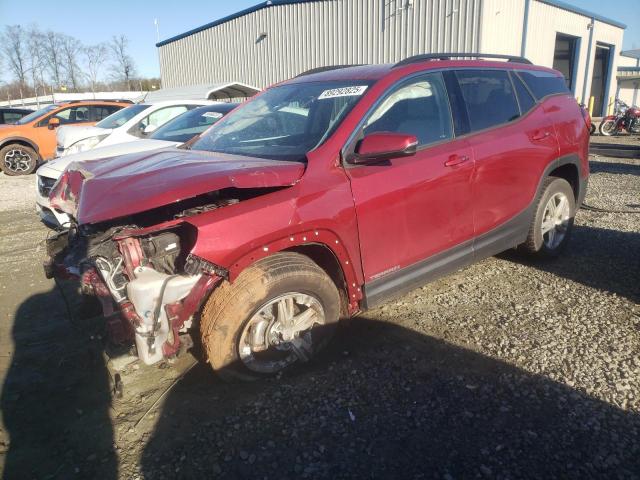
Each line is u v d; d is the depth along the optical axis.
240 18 22.05
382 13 17.00
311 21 19.14
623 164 11.05
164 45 27.88
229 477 2.25
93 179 2.90
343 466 2.29
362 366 3.07
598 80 27.36
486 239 3.88
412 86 3.46
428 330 3.49
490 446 2.38
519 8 16.73
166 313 2.50
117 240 2.61
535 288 4.14
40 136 12.72
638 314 3.62
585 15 21.61
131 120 7.98
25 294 4.38
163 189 2.47
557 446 2.36
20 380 3.07
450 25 15.53
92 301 3.19
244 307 2.63
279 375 2.95
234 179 2.52
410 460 2.31
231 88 14.24
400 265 3.29
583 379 2.86
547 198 4.41
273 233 2.63
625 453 2.31
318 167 2.89
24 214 7.68
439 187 3.37
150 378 3.03
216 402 2.77
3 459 2.41
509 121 4.02
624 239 5.39
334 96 3.39
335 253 2.92
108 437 2.54
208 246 2.47
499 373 2.95
